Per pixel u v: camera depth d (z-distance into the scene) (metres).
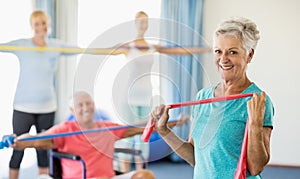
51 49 3.24
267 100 1.28
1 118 3.50
